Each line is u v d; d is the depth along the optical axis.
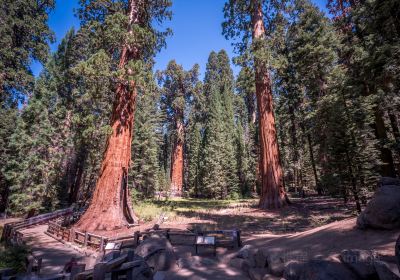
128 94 15.06
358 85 12.87
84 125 14.50
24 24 23.16
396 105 11.16
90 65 11.99
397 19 9.33
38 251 9.59
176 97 54.88
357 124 11.31
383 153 13.02
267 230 11.16
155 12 16.62
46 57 26.08
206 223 13.67
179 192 49.97
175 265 6.74
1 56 21.95
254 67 18.62
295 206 17.41
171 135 57.97
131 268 3.93
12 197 21.05
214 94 50.66
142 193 28.86
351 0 16.70
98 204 13.29
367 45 11.44
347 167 10.91
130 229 12.80
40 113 23.70
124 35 13.08
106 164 13.98
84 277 3.51
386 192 5.38
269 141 19.08
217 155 40.19
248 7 21.23
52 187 22.83
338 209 14.66
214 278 5.79
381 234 4.90
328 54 21.83
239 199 36.03
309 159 29.20
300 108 25.52
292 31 25.50
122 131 14.54
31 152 22.06
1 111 24.06
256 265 5.96
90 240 10.05
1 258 7.10
